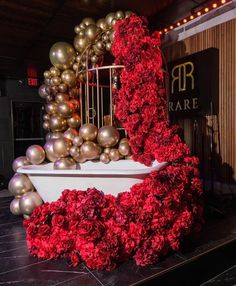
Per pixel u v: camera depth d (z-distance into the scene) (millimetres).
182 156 1803
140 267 1380
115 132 2162
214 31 2881
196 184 1701
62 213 1570
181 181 1571
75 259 1394
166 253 1461
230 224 1982
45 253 1458
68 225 1526
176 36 3320
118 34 1982
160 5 3006
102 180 1754
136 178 1701
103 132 2133
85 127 2141
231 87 2764
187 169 1694
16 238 1792
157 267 1375
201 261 1504
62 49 2387
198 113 3041
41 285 1225
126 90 1896
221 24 2805
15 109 4297
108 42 2363
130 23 1909
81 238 1357
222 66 2836
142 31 1894
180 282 1401
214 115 2939
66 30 3197
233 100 2754
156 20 3332
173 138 1866
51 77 2518
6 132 4219
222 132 2895
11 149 4266
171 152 1766
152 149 1857
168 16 3184
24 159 2264
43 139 4578
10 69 3973
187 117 3248
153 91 1844
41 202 1995
